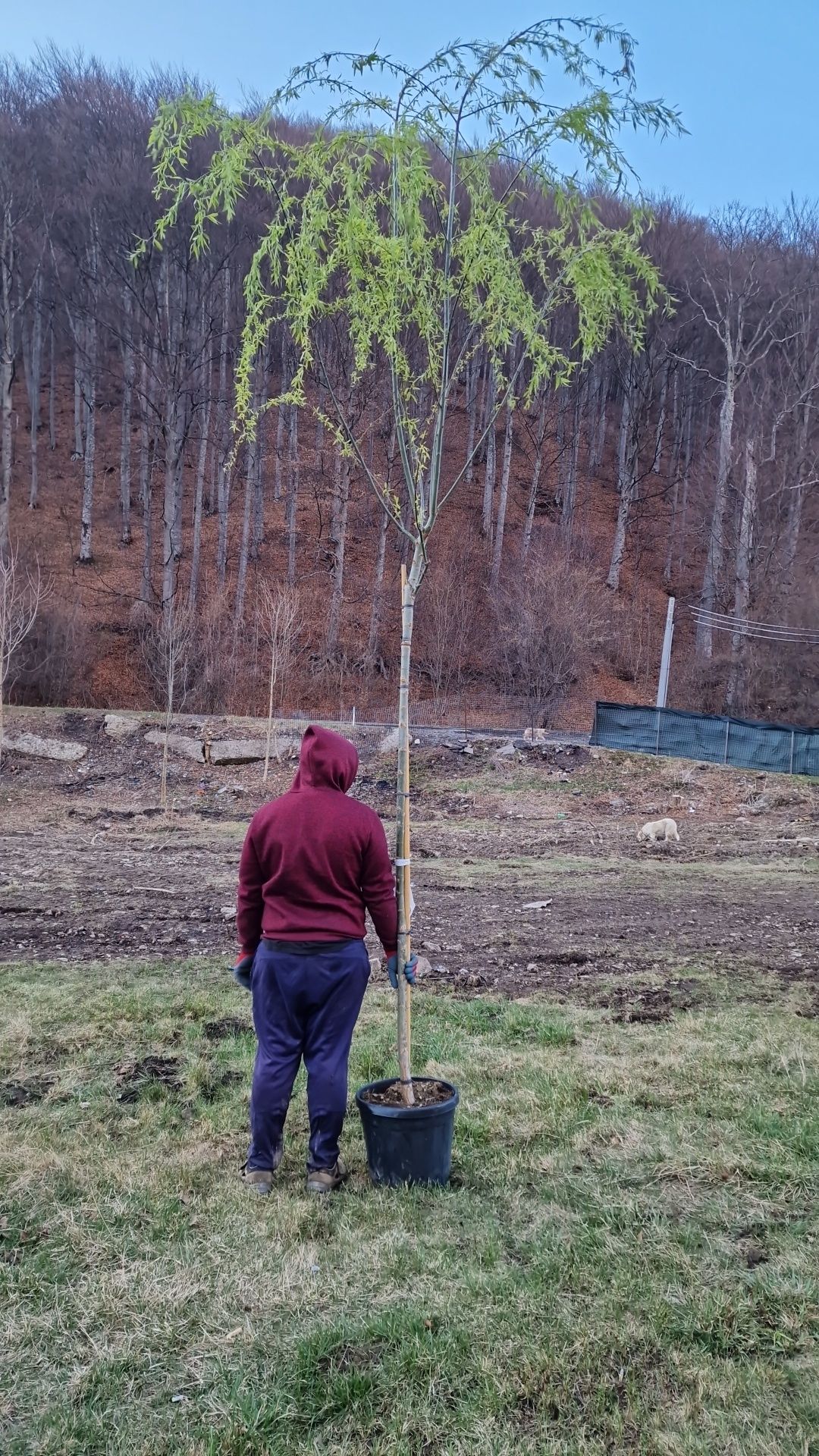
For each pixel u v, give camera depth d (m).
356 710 32.47
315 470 41.38
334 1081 3.44
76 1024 5.33
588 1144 3.90
